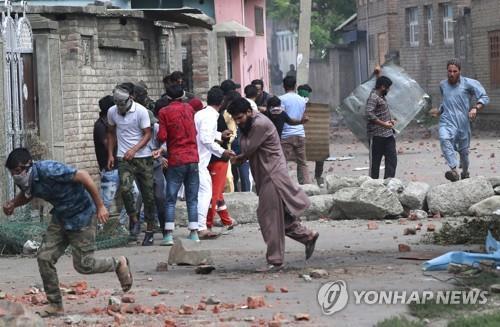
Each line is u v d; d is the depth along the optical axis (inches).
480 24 3191.4
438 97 3779.5
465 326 590.2
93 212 703.1
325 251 950.4
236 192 1268.5
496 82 3095.5
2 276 882.8
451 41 3703.3
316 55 5393.7
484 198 1192.8
